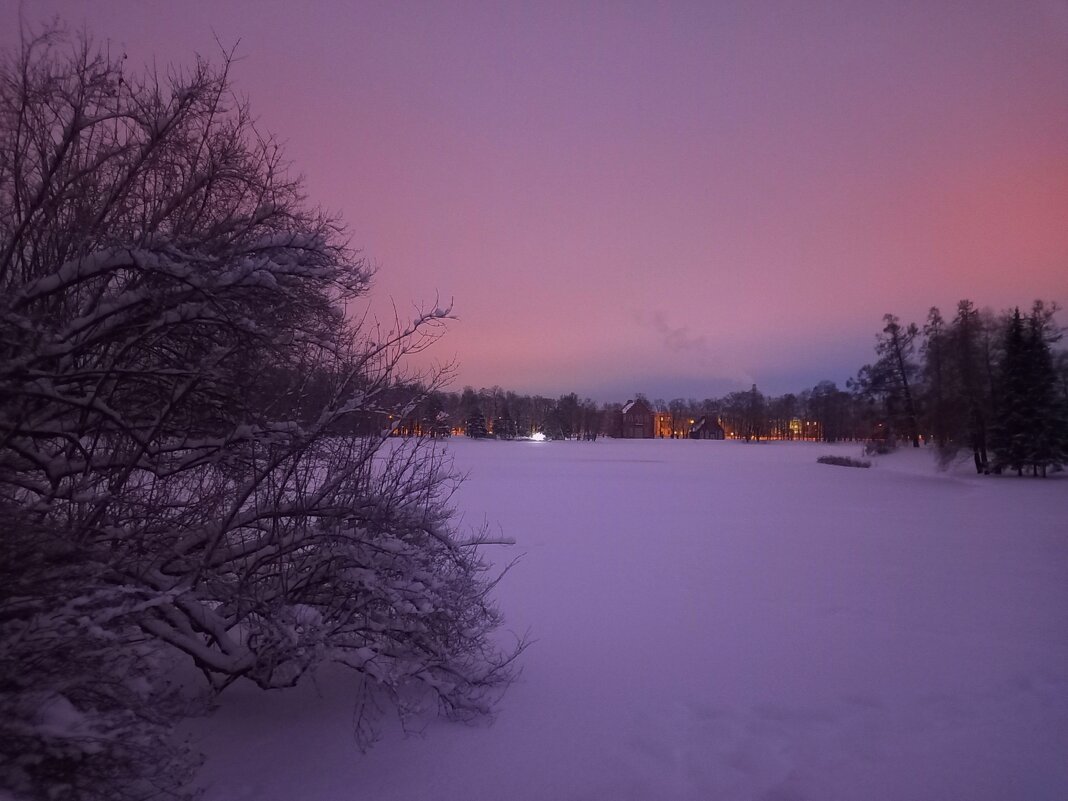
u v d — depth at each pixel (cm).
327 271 466
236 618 507
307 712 559
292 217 556
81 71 500
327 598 557
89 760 346
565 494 2856
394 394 578
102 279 491
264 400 540
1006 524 1952
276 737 511
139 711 371
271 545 531
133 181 515
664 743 527
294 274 454
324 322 538
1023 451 4297
